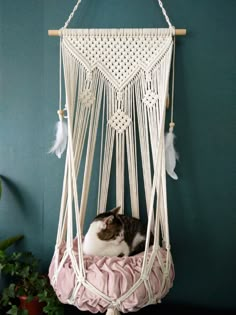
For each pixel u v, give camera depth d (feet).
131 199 3.69
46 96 3.90
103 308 2.82
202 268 3.80
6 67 3.93
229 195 3.74
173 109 3.74
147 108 3.59
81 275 2.86
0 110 3.97
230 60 3.66
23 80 3.92
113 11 3.75
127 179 3.82
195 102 3.72
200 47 3.68
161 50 3.50
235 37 3.65
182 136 3.75
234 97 3.67
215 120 3.71
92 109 3.63
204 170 3.75
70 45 3.56
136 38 3.54
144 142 3.64
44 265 4.01
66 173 3.38
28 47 3.89
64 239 3.48
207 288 3.80
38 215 4.00
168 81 3.49
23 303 3.55
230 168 3.72
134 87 3.62
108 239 3.22
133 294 2.81
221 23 3.65
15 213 4.04
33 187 3.99
